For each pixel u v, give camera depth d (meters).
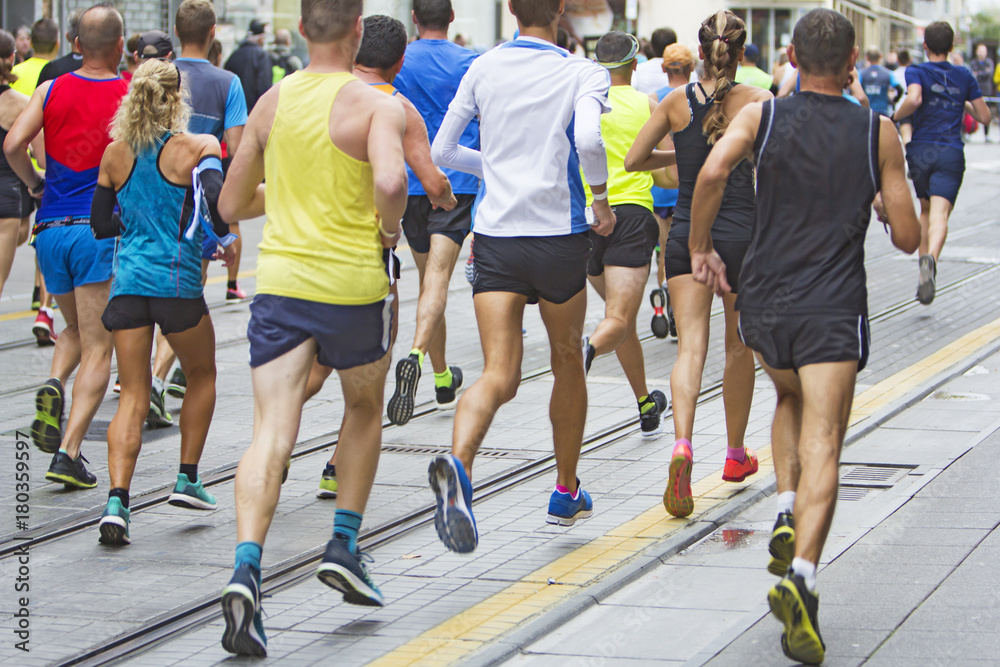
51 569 13.83
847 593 12.37
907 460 17.48
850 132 10.95
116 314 14.87
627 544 14.41
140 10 52.06
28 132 17.33
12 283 36.06
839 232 10.95
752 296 11.20
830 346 10.83
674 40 32.38
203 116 19.31
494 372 13.08
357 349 11.60
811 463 10.75
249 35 44.22
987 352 25.02
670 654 11.26
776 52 72.75
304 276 11.36
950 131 30.25
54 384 17.52
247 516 10.98
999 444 18.14
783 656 10.91
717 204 11.60
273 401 11.43
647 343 27.80
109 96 17.05
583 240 13.43
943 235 30.03
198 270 15.09
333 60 11.68
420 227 20.06
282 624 12.20
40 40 29.73
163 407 20.45
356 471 12.00
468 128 19.55
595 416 21.08
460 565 13.88
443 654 11.31
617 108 18.22
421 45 19.83
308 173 11.40
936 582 12.57
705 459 18.14
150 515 15.98
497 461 18.38
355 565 11.65
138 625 12.13
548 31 13.67
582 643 11.60
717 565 13.72
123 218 15.05
